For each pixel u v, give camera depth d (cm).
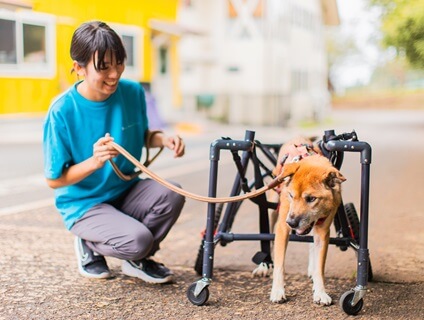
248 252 459
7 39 1251
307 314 321
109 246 349
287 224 316
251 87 2155
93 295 348
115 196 373
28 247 454
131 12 1574
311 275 387
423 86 5075
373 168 998
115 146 333
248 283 375
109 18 1490
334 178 315
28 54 1302
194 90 2202
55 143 344
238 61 2170
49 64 1352
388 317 318
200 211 618
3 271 390
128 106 374
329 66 4750
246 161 376
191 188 764
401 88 5247
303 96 2538
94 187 366
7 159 1003
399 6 1327
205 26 2180
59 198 370
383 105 4162
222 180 838
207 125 1920
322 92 2930
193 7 2117
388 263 423
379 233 516
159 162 1021
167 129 1667
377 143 1486
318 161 324
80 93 352
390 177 885
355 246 346
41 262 413
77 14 1393
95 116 354
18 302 334
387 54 1769
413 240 490
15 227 524
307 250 465
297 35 2498
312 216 311
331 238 352
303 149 358
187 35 1930
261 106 2144
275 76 2208
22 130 1315
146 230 348
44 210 605
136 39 1612
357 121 2592
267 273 390
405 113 3444
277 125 2153
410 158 1146
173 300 342
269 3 2119
